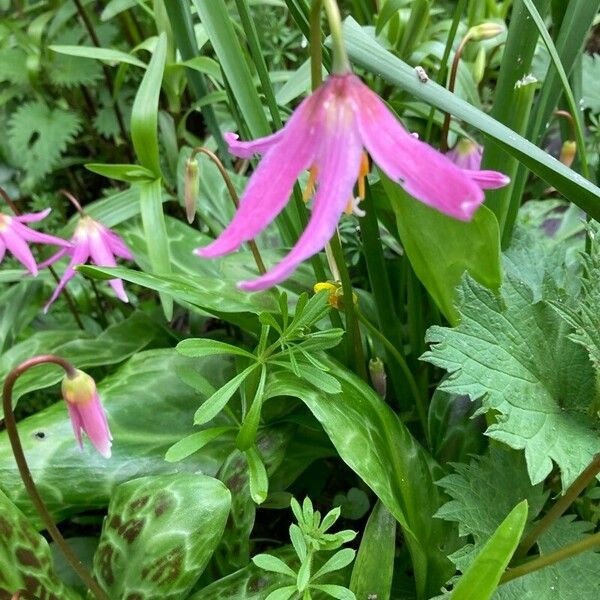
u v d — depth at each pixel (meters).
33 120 0.28
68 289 0.25
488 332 0.14
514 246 0.18
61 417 0.16
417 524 0.15
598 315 0.14
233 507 0.15
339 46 0.10
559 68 0.15
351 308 0.16
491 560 0.10
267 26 0.29
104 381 0.18
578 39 0.16
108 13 0.26
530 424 0.13
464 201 0.09
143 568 0.14
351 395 0.15
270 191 0.10
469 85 0.23
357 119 0.10
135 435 0.17
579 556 0.14
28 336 0.24
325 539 0.12
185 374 0.15
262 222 0.10
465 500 0.14
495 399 0.13
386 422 0.16
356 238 0.22
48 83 0.31
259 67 0.15
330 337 0.14
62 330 0.23
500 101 0.16
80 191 0.32
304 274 0.21
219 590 0.14
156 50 0.20
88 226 0.19
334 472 0.21
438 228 0.14
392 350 0.18
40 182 0.30
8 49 0.29
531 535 0.14
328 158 0.10
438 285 0.15
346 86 0.10
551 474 0.17
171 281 0.16
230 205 0.23
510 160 0.16
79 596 0.15
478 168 0.20
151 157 0.20
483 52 0.24
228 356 0.19
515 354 0.14
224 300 0.16
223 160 0.26
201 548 0.14
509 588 0.13
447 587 0.15
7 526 0.14
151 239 0.19
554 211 0.25
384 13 0.21
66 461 0.16
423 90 0.13
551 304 0.14
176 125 0.27
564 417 0.14
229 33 0.17
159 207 0.20
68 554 0.13
